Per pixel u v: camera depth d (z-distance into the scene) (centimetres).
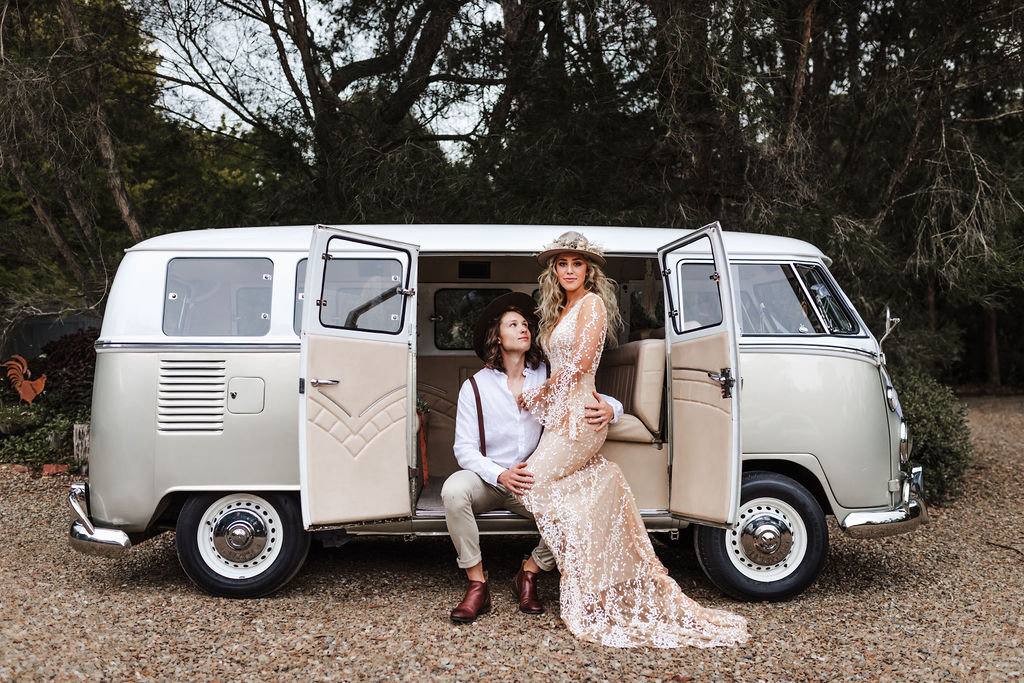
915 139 822
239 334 426
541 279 411
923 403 711
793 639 370
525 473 389
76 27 769
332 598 430
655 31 703
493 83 754
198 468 418
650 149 759
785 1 770
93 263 820
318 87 810
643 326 529
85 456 734
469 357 554
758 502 429
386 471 398
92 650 346
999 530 599
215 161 939
